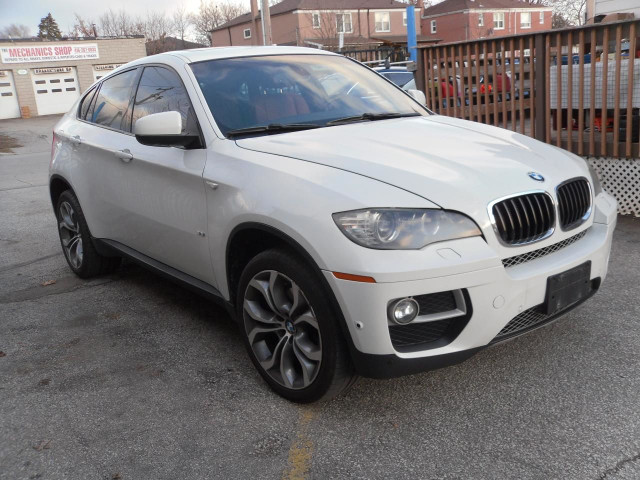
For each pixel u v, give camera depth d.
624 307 3.99
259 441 2.80
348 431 2.84
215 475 2.59
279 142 3.28
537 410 2.91
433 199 2.66
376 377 2.67
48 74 38.09
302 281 2.78
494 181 2.85
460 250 2.60
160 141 3.39
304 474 2.56
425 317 2.62
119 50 39.78
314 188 2.79
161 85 4.03
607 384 3.09
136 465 2.68
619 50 5.93
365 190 2.69
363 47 45.91
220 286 3.44
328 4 55.75
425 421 2.88
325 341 2.77
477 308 2.64
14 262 6.00
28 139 24.67
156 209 3.82
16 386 3.44
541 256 2.92
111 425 3.00
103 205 4.51
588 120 7.20
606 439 2.65
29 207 8.98
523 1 69.50
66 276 5.43
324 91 4.02
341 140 3.28
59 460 2.74
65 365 3.67
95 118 4.84
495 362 3.38
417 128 3.61
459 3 63.12
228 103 3.65
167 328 4.14
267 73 3.96
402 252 2.54
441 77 8.26
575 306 3.08
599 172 6.44
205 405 3.13
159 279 5.19
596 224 3.25
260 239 3.19
